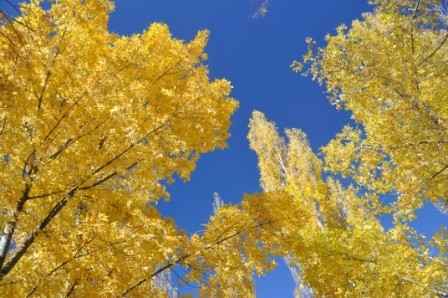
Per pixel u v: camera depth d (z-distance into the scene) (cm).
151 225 307
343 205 971
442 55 457
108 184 336
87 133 303
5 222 285
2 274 288
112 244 275
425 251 500
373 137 469
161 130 329
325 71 488
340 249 566
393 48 447
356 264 548
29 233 294
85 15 360
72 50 352
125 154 315
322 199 962
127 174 317
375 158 477
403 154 445
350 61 475
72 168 313
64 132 301
